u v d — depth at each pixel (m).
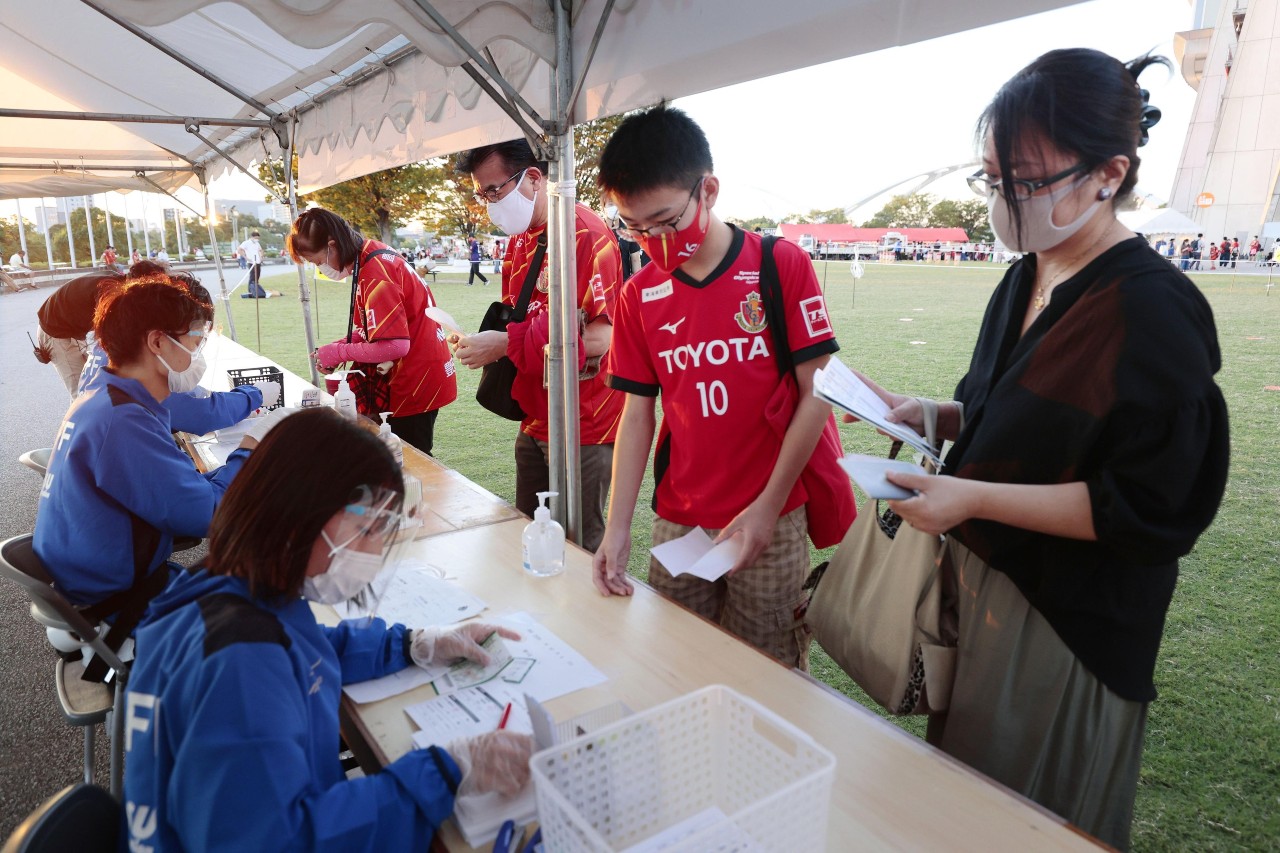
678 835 0.78
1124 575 1.02
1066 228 0.98
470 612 1.41
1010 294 1.21
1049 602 1.05
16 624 2.94
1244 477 4.25
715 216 1.45
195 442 2.77
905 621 1.25
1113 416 0.92
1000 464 1.06
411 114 2.72
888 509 1.39
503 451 5.05
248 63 3.22
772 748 0.79
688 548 1.44
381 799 0.83
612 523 1.57
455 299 15.02
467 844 0.86
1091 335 0.96
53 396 7.22
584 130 9.52
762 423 1.49
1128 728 1.08
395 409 3.12
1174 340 0.89
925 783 0.94
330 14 1.55
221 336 5.50
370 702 1.13
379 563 0.93
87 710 1.66
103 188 6.93
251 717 0.76
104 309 1.80
